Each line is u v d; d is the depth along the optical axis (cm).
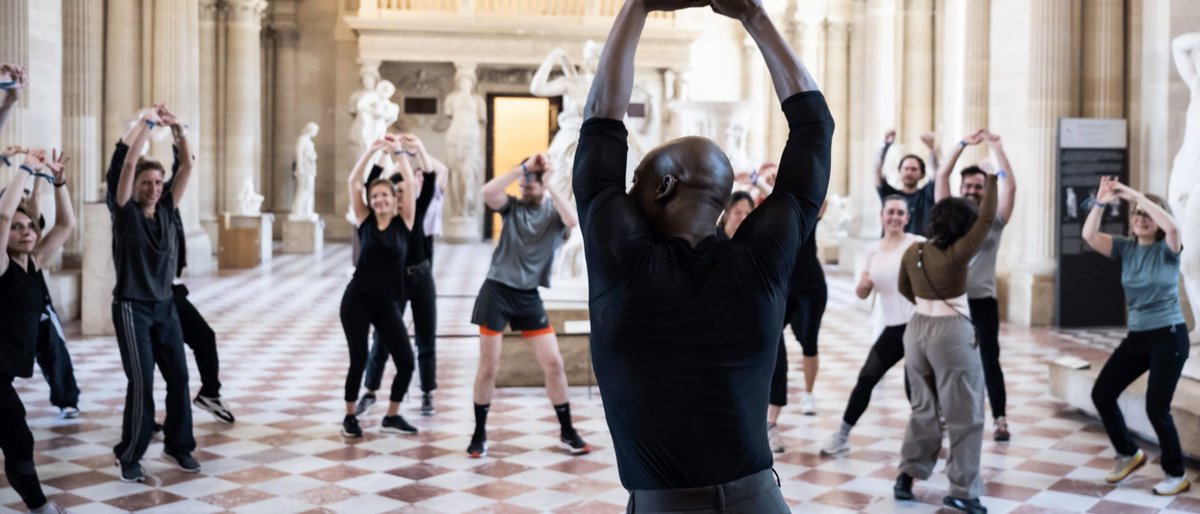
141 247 603
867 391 684
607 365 246
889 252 669
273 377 960
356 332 730
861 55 2141
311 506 582
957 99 1875
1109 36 1319
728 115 1880
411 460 680
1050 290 1330
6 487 602
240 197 2223
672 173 253
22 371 529
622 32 254
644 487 244
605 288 245
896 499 598
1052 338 1222
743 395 243
